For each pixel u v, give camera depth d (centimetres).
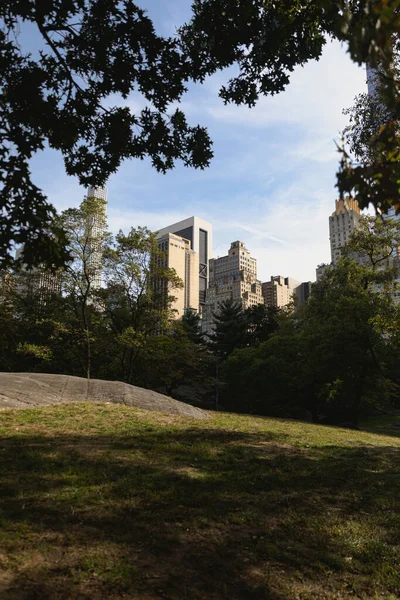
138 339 2748
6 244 473
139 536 433
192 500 549
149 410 1437
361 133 1139
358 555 427
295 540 455
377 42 263
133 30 727
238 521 494
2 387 1372
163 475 655
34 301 3017
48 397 1391
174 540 430
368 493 645
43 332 2972
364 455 955
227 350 5250
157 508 516
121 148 824
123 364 2991
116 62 761
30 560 369
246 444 968
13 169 477
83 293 2717
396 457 966
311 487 657
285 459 837
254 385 3778
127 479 621
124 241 2792
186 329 5359
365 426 3628
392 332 2088
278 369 3566
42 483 577
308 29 744
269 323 5428
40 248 494
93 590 331
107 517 475
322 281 3350
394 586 373
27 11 627
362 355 2883
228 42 748
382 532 487
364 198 313
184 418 1343
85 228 2631
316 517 526
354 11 406
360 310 2738
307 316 3688
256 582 363
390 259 3184
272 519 510
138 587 341
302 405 3938
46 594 320
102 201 2634
